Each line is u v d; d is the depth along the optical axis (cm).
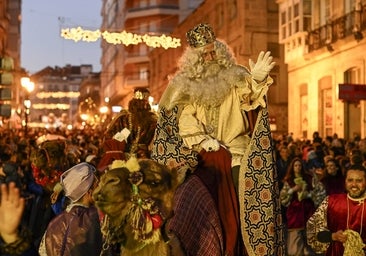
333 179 1151
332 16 2880
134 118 757
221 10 4359
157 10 7156
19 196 381
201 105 491
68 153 949
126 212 358
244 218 468
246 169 471
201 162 478
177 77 495
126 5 7512
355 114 2753
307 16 3111
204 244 434
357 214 662
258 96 484
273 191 475
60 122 9531
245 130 495
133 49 7681
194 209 437
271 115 3872
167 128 493
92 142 1922
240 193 469
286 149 1471
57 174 706
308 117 3203
